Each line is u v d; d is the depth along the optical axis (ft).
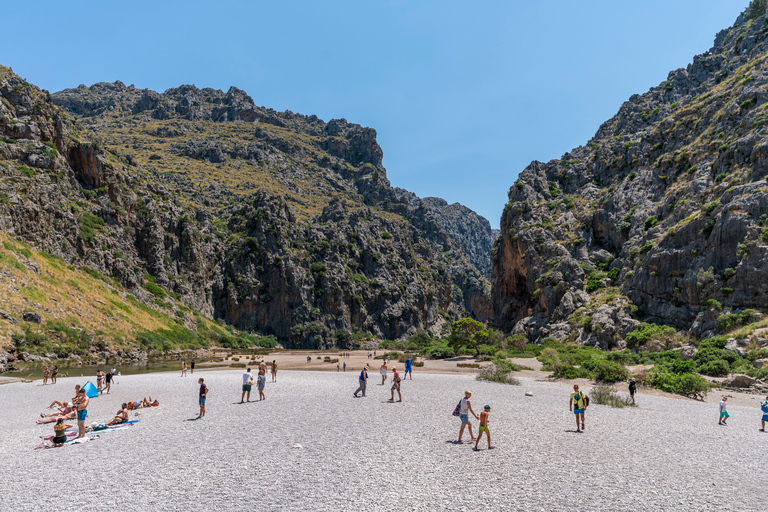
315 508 38.42
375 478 45.93
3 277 233.76
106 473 48.19
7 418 86.48
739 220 232.32
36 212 307.99
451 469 49.03
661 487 44.75
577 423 69.67
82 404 65.16
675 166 349.41
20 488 43.80
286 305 558.97
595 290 333.42
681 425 78.18
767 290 208.74
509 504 39.58
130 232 426.51
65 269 304.91
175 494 41.75
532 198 465.06
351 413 82.28
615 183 411.34
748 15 479.41
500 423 73.97
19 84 360.28
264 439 62.39
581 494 42.29
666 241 278.05
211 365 236.84
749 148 269.64
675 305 260.62
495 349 278.46
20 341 201.87
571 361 182.80
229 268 558.97
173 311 414.82
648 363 188.44
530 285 400.26
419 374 171.94
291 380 148.05
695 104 381.81
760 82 310.65
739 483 46.57
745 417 90.33
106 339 259.60
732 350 177.06
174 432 68.03
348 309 622.54
